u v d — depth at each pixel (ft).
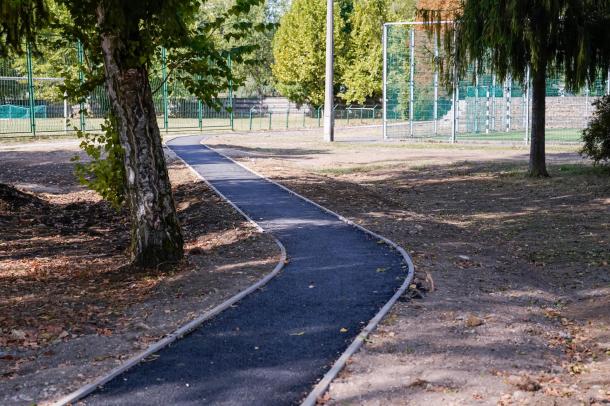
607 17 68.49
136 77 33.78
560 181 69.15
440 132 154.20
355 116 220.02
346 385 19.04
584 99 160.76
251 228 43.21
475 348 22.12
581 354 22.68
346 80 216.54
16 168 80.59
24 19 32.58
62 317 25.99
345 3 230.07
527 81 75.20
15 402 18.22
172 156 90.43
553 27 66.85
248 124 190.70
